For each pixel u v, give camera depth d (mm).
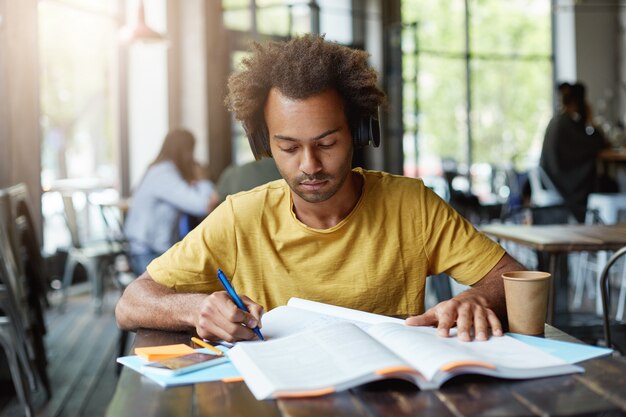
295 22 6574
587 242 2385
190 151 3793
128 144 6277
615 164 6094
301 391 859
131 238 3707
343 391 876
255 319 1114
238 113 1290
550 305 2385
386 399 849
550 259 2410
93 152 6051
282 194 1402
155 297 1281
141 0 4875
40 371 3035
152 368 984
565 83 5133
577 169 5012
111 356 3770
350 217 1366
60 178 5750
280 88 1191
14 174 4695
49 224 5625
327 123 1186
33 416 2676
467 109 8461
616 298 4547
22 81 4789
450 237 1399
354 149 1334
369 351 937
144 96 6277
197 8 6227
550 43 8812
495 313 1188
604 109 8648
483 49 8570
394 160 7332
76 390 3172
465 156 8477
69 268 5133
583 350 1024
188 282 1391
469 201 5609
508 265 1396
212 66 6305
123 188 6246
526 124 8766
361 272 1374
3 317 2875
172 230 3695
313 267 1374
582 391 859
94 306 5160
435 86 8344
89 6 5926
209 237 1399
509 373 901
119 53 6180
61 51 5703
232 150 6438
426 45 8273
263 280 1396
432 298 4102
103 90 6141
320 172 1206
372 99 1240
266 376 896
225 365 1000
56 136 5703
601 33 8789
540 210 3441
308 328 1150
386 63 7441
